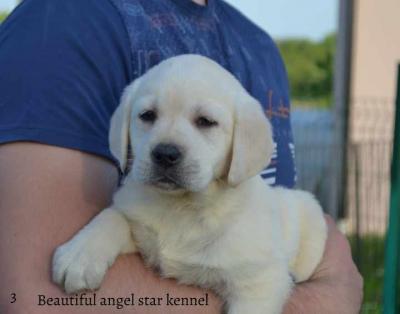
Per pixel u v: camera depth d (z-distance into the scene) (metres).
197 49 1.19
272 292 1.11
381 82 3.56
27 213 1.05
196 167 1.08
